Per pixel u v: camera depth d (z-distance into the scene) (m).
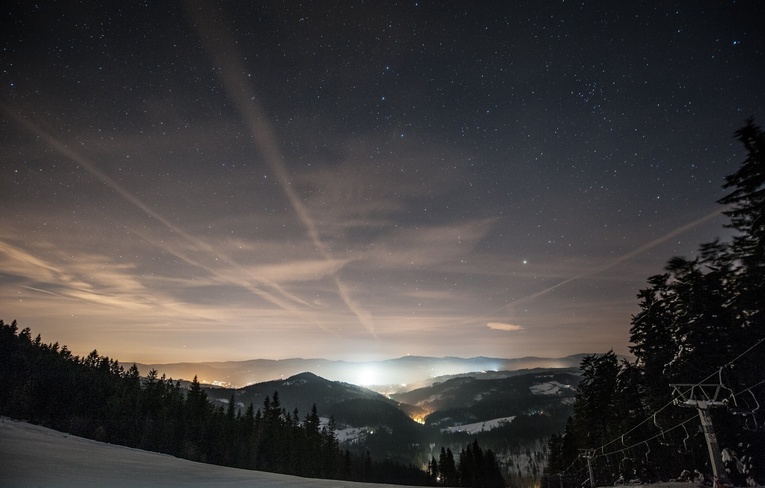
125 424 80.25
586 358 53.22
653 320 35.59
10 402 68.00
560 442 75.38
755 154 23.84
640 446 38.69
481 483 113.00
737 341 26.17
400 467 138.00
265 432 103.81
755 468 23.56
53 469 17.53
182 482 19.77
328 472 105.88
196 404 104.00
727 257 27.38
